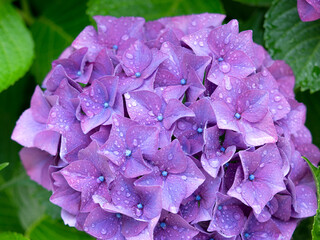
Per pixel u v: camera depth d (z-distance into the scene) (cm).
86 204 34
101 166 33
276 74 38
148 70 35
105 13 44
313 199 35
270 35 42
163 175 33
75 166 34
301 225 41
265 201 33
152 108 34
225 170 34
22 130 36
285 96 37
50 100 36
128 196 33
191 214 34
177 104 33
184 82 35
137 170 33
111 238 34
